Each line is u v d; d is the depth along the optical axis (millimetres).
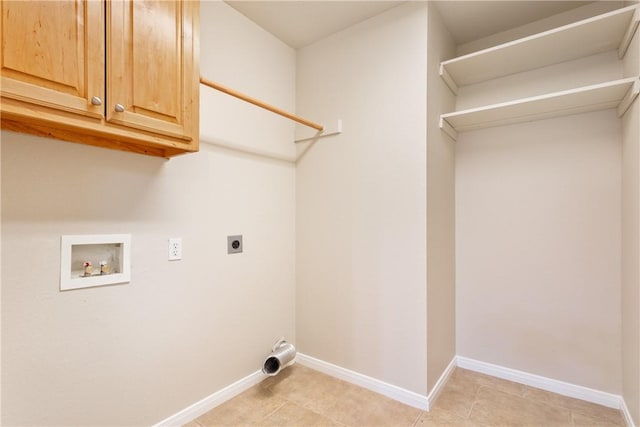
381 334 2057
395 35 2014
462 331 2451
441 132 2150
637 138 1575
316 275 2387
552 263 2127
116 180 1449
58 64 1004
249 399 1976
